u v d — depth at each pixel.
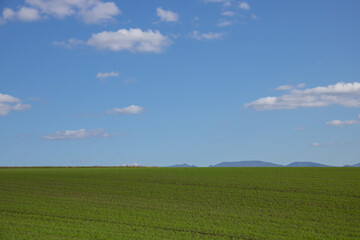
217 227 23.50
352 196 31.45
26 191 37.44
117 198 33.47
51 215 26.91
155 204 30.73
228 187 37.44
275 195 32.94
